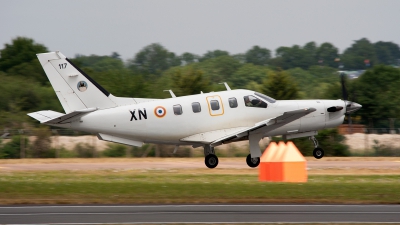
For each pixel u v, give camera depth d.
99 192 59.56
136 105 84.25
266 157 70.69
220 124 85.56
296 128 90.44
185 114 84.56
